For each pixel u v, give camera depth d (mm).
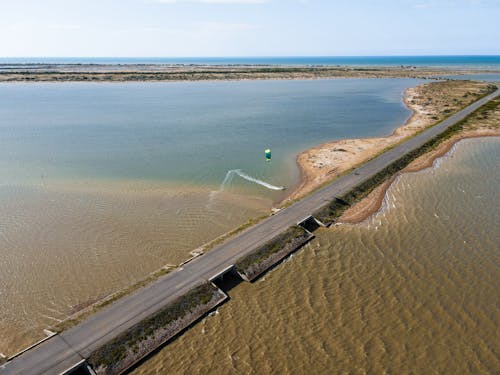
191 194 40438
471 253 28141
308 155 53219
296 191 41000
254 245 28500
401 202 37375
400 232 31641
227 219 34812
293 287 24922
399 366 18844
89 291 25219
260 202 38438
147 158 52625
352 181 41375
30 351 18953
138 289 23562
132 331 20125
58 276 26781
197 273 25094
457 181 42469
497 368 18547
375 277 25719
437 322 21484
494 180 42500
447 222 33000
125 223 34062
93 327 20422
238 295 24156
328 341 20453
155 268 27531
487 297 23375
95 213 36000
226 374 18516
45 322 22500
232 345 20250
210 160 51656
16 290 25406
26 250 29891
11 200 38812
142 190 41500
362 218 34406
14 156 53531
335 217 34406
